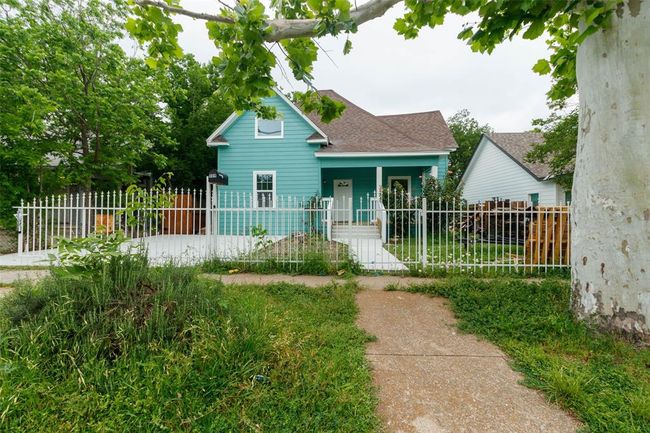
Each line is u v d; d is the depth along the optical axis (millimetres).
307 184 14164
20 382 2203
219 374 2416
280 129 14250
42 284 3324
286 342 2818
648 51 3195
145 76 12789
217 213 7531
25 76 10242
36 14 10656
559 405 2334
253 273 6809
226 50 3797
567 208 6859
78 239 3213
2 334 2596
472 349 3297
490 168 21188
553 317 3715
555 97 5816
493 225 11875
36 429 1944
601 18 3137
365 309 4516
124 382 2307
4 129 10031
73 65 11102
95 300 2883
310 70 4062
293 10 3947
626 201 3301
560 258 6625
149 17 4000
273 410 2172
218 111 21328
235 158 14352
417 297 5090
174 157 20203
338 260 7113
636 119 3246
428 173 14945
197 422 2045
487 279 6004
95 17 11695
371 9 3814
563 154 11438
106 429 1963
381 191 13008
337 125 16922
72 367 2408
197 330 2797
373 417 2172
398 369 2875
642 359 2912
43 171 12031
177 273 3734
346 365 2785
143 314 2906
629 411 2203
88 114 11766
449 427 2127
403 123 18375
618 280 3336
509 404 2367
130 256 3566
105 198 13219
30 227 10688
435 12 3803
